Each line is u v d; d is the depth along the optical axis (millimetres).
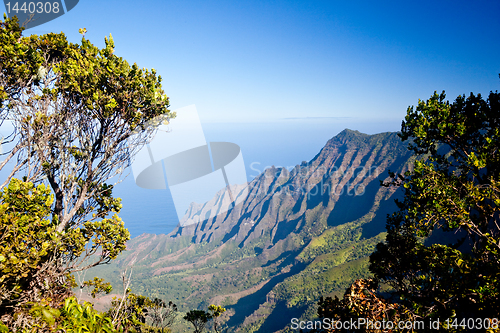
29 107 7824
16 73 7996
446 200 9555
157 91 8438
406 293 10047
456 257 9836
